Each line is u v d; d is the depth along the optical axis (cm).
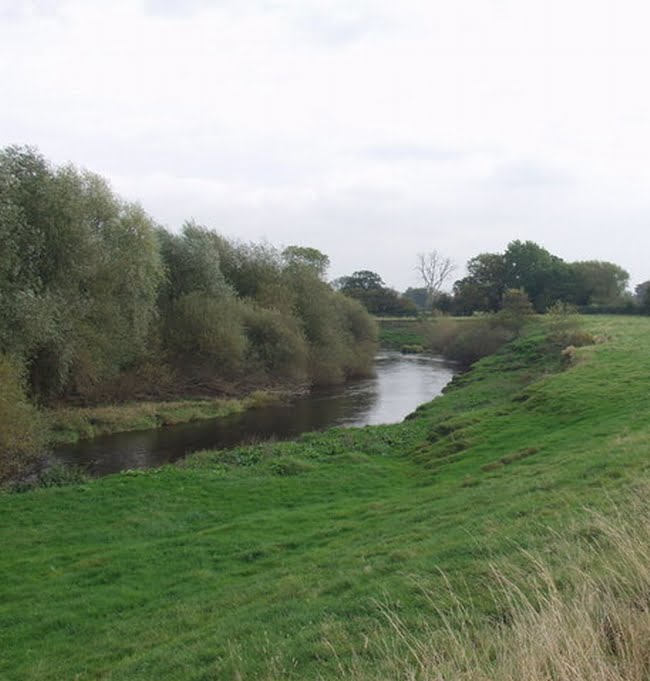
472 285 10762
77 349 3300
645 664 511
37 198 3131
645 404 2258
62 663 979
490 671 537
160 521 1755
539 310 9962
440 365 6775
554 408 2552
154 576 1339
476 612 735
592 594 612
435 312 9681
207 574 1309
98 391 3738
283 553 1391
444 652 625
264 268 5734
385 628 761
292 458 2420
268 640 806
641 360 3325
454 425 2684
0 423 2228
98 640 1049
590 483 1279
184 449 2902
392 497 1830
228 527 1638
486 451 2197
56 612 1180
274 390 4681
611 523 839
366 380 5584
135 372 4075
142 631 1048
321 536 1470
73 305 3209
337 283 13400
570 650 494
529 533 1005
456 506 1438
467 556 978
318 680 655
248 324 4950
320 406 4156
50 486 2197
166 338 4441
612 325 6134
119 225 3712
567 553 811
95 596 1245
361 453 2544
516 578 794
